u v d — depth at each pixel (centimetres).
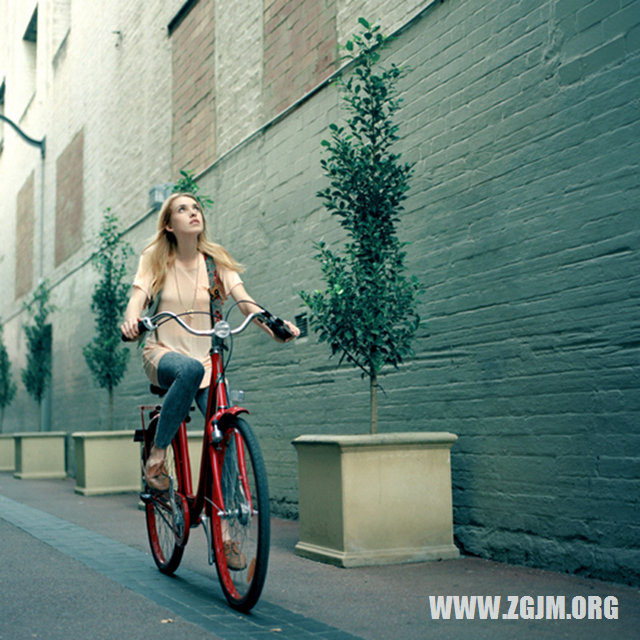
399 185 518
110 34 1348
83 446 980
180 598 381
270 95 807
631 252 412
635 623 333
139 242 1171
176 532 412
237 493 355
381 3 629
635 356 407
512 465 482
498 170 502
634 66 415
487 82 515
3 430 2208
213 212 926
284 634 315
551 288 459
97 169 1395
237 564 359
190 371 375
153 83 1142
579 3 450
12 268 2138
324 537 489
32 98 1939
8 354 2161
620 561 409
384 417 605
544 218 466
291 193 754
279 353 769
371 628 328
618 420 414
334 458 478
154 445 422
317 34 724
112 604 368
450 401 536
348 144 522
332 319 505
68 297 1550
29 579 430
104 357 1080
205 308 410
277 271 775
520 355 479
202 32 984
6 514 755
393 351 511
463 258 528
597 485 424
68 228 1573
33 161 1903
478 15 526
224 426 371
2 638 309
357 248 521
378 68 624
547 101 468
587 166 439
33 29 2072
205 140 959
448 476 498
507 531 483
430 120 565
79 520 710
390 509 480
